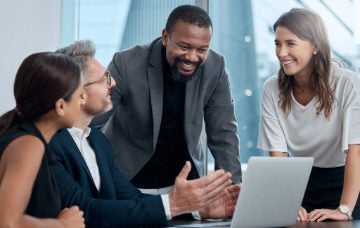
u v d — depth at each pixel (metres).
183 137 2.84
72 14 4.30
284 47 2.62
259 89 3.98
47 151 1.72
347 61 3.80
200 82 2.82
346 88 2.71
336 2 3.81
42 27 4.07
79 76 1.75
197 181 2.01
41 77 1.68
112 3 4.25
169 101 2.79
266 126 2.88
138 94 2.80
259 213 2.05
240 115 3.98
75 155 2.13
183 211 2.03
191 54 2.54
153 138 2.77
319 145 2.80
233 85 4.00
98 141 2.36
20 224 1.53
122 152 2.86
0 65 3.87
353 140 2.66
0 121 1.72
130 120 2.84
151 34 4.18
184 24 2.52
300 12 2.63
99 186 2.25
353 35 3.79
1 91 3.88
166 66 2.77
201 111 2.84
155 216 2.00
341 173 2.83
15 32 3.93
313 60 2.68
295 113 2.80
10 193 1.52
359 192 2.74
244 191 1.95
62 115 1.72
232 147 2.90
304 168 2.16
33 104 1.69
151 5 4.18
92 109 2.24
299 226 2.24
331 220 2.49
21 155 1.57
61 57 1.74
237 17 4.02
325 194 2.84
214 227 2.04
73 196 2.00
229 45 4.03
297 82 2.76
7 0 3.89
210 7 4.05
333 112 2.73
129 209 2.00
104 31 4.26
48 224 1.63
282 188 2.09
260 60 3.98
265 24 3.97
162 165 2.88
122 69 2.83
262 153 3.94
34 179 1.59
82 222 1.78
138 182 2.86
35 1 4.02
